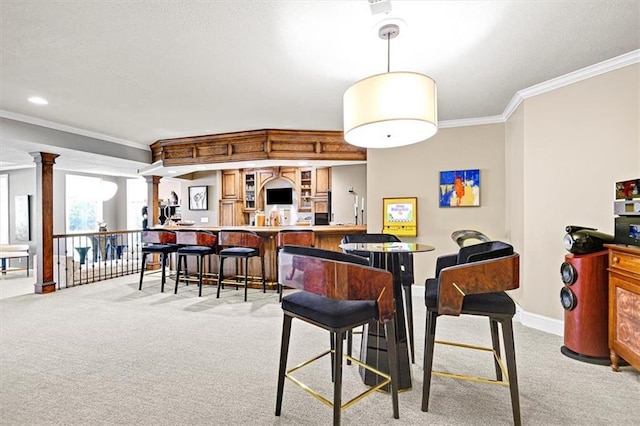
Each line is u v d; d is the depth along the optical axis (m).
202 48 2.53
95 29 2.25
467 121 4.38
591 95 2.92
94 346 2.90
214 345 2.92
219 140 5.29
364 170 6.65
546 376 2.35
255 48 2.53
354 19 2.15
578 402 2.04
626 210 2.29
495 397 2.10
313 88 3.35
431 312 1.93
